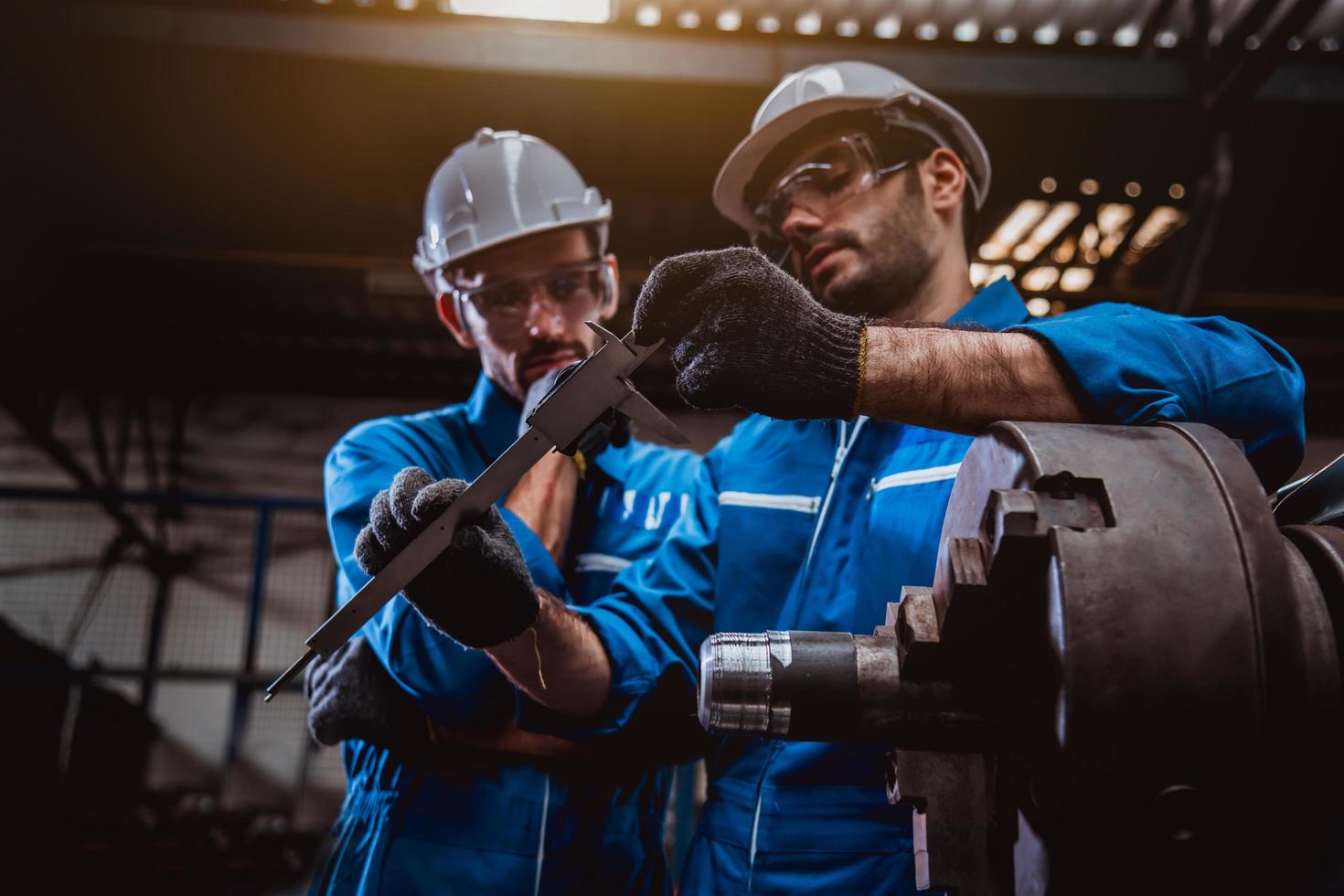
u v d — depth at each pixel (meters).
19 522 10.28
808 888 1.23
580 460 1.71
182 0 4.48
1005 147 5.07
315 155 5.32
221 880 6.37
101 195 5.87
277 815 7.83
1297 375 1.00
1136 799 0.71
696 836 1.42
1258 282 6.45
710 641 0.87
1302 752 0.71
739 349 0.85
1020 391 0.90
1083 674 0.69
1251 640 0.70
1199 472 0.78
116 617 10.20
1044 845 0.74
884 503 1.33
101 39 4.42
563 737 1.37
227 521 10.34
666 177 5.35
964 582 0.76
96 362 8.45
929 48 4.66
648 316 0.90
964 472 0.91
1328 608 0.74
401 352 8.63
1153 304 7.05
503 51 4.47
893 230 1.51
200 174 5.59
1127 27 4.62
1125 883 0.72
